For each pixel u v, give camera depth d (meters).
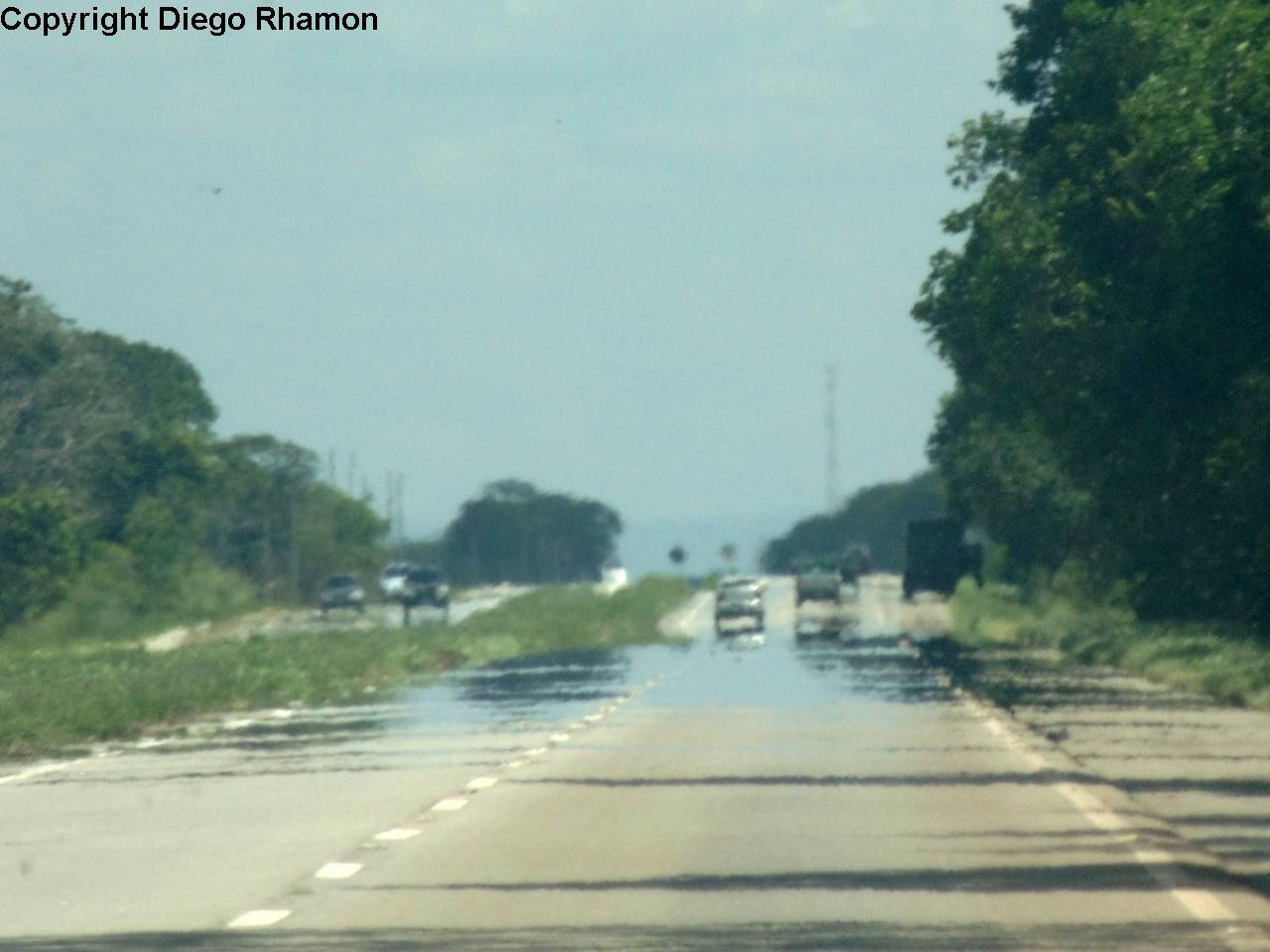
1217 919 43.59
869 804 66.56
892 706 116.88
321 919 45.38
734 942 41.56
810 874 51.19
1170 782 71.62
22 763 91.69
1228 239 140.12
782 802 67.44
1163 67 149.50
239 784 77.25
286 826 63.06
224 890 50.25
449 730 104.19
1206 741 89.12
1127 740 90.19
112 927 44.75
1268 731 94.12
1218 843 56.25
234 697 131.50
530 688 144.00
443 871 52.78
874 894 47.72
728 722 105.88
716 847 56.56
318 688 142.62
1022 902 46.28
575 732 100.75
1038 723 101.62
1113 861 52.72
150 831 62.66
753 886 49.34
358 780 77.62
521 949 41.03
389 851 56.75
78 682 130.50
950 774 76.31
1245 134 134.25
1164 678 135.00
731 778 75.75
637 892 48.69
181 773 83.44
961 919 44.12
